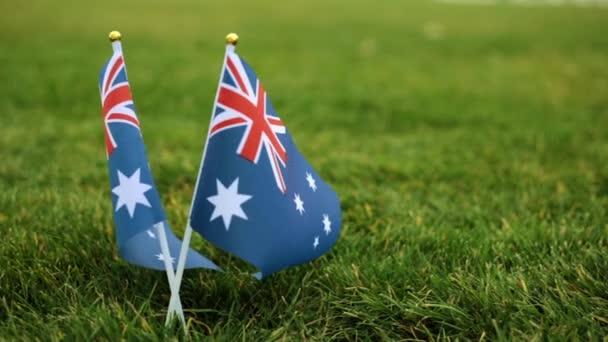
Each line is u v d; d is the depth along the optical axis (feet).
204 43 35.06
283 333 7.88
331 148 17.13
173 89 23.50
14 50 29.84
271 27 42.73
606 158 15.84
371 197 12.56
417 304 8.09
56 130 17.63
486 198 13.08
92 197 12.32
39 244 9.59
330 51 34.06
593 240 10.16
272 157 7.32
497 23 48.62
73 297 8.23
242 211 7.02
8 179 13.70
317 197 8.21
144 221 6.93
